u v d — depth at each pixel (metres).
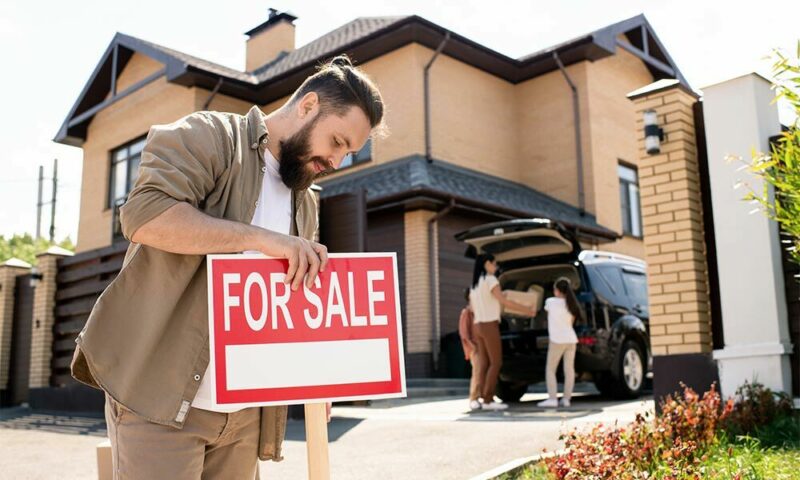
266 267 1.91
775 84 3.09
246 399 1.82
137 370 1.82
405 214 13.04
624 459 3.66
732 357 5.57
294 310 1.91
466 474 4.57
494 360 8.09
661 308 6.11
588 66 16.19
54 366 12.34
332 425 7.24
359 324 1.96
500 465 4.72
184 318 1.89
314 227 2.34
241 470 2.10
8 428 9.62
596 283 8.94
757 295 5.53
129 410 1.81
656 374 6.04
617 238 15.63
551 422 6.45
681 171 6.14
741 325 5.58
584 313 8.70
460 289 13.34
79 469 5.86
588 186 15.84
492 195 14.05
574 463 3.62
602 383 8.92
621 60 17.53
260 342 1.86
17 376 14.33
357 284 1.99
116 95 17.12
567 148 16.25
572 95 16.25
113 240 16.50
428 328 12.61
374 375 1.95
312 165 2.08
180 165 1.83
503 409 8.08
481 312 8.12
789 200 3.40
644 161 6.37
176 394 1.84
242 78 16.56
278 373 1.86
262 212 2.07
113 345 1.84
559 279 8.28
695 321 5.91
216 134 1.95
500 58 15.91
